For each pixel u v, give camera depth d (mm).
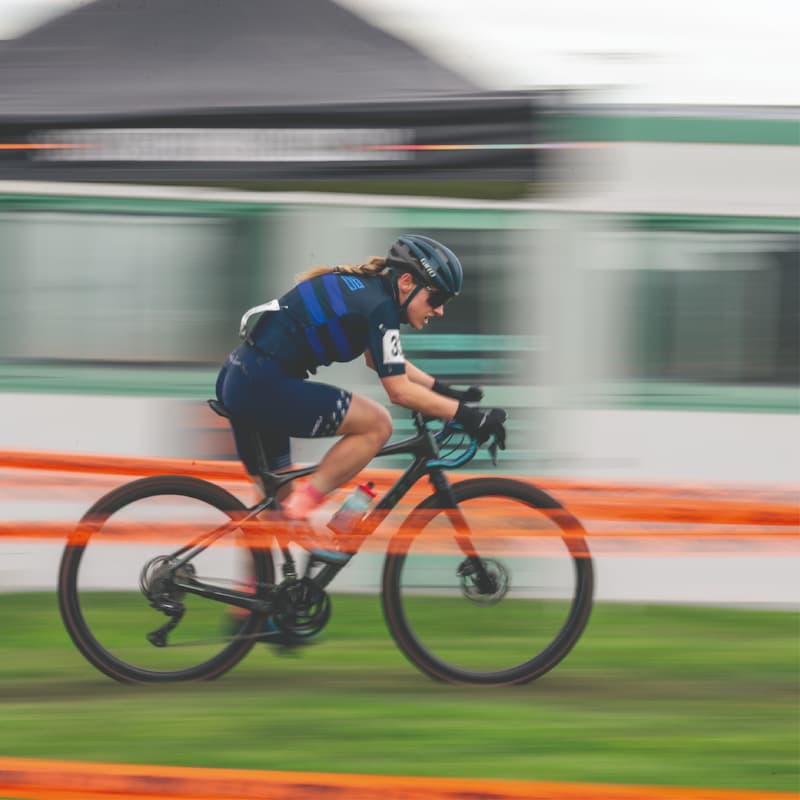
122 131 19469
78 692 13312
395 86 19359
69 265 20453
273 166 19359
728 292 20484
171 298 20500
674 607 19719
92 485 20344
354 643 16047
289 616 13336
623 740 11969
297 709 12750
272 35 19875
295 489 13664
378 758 11297
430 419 13273
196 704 12883
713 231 20375
